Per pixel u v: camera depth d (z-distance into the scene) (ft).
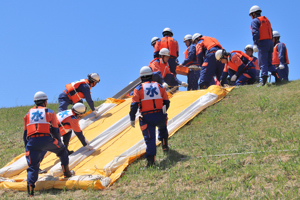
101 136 27.63
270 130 22.68
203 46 38.11
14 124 38.34
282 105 26.21
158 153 23.68
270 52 32.17
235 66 35.88
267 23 30.99
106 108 33.50
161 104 22.02
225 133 24.25
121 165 22.34
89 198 18.56
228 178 17.69
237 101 29.40
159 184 19.01
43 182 21.18
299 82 30.58
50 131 21.57
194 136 25.05
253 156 19.43
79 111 25.26
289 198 14.51
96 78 31.81
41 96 21.95
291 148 19.30
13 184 22.02
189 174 19.11
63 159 22.06
